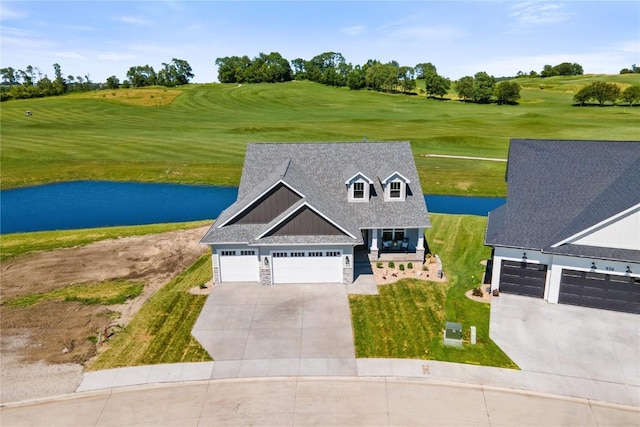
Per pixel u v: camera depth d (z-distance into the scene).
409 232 28.61
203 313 21.73
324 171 29.39
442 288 24.12
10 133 75.69
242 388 16.64
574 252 20.97
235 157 60.47
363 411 15.43
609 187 23.03
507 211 24.14
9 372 17.55
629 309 21.17
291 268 24.50
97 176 54.62
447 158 58.97
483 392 16.31
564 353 18.45
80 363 18.11
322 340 19.48
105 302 22.95
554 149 26.02
